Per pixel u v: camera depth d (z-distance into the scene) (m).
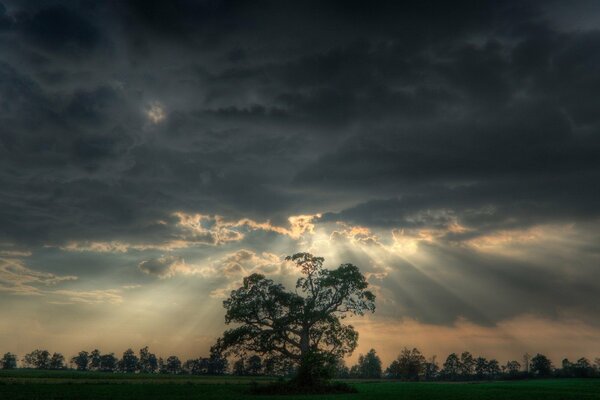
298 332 74.69
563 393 58.53
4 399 39.28
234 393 52.72
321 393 54.62
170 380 94.94
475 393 58.00
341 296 75.81
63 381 72.62
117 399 41.34
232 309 74.69
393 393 55.91
